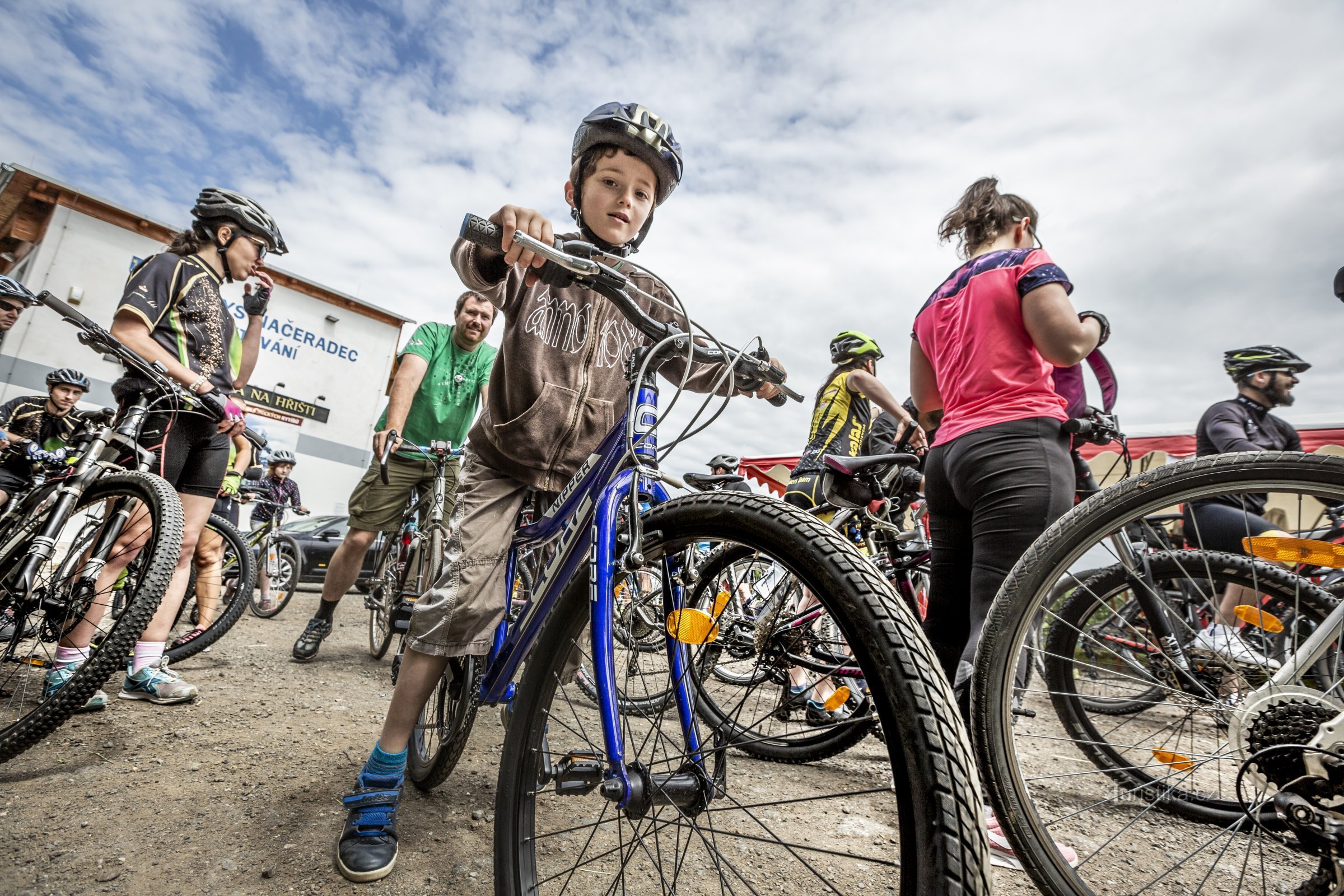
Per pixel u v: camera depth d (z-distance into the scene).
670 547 1.18
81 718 2.28
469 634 1.56
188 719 2.40
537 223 1.18
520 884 1.25
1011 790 1.28
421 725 2.09
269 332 15.13
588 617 1.25
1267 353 3.12
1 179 12.88
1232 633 1.39
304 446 15.55
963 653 1.88
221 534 3.48
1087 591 1.63
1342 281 1.76
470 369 3.73
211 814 1.68
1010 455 1.72
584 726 1.26
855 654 0.83
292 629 4.72
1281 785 1.13
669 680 1.15
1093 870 1.46
